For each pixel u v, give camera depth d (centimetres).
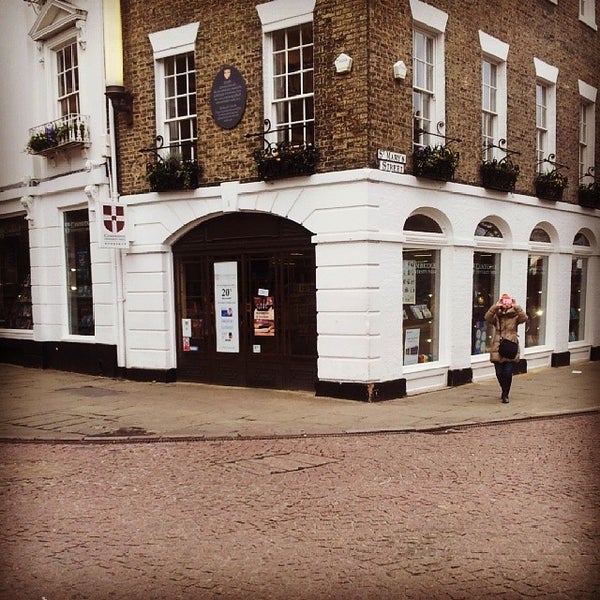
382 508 560
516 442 791
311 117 1094
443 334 1211
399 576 434
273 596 408
